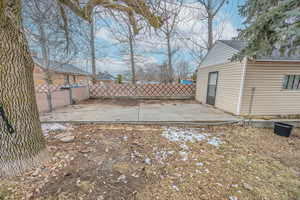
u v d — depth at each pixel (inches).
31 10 106.7
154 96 390.3
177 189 69.0
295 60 188.7
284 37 87.6
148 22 100.7
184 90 388.5
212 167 88.5
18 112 72.1
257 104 201.3
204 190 68.9
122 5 98.4
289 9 85.4
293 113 207.0
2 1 57.4
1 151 70.4
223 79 238.8
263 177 80.2
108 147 110.3
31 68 77.0
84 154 97.9
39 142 83.0
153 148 111.4
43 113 208.1
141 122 172.7
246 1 134.0
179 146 116.0
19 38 68.7
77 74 601.3
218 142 126.9
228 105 225.5
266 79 195.8
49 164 83.9
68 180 71.7
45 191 64.0
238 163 94.0
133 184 71.3
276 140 136.6
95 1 94.0
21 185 66.9
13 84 69.0
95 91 383.9
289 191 69.7
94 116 193.6
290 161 98.6
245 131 158.7
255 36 106.6
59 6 104.3
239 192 68.2
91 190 65.7
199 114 210.4
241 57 136.6
